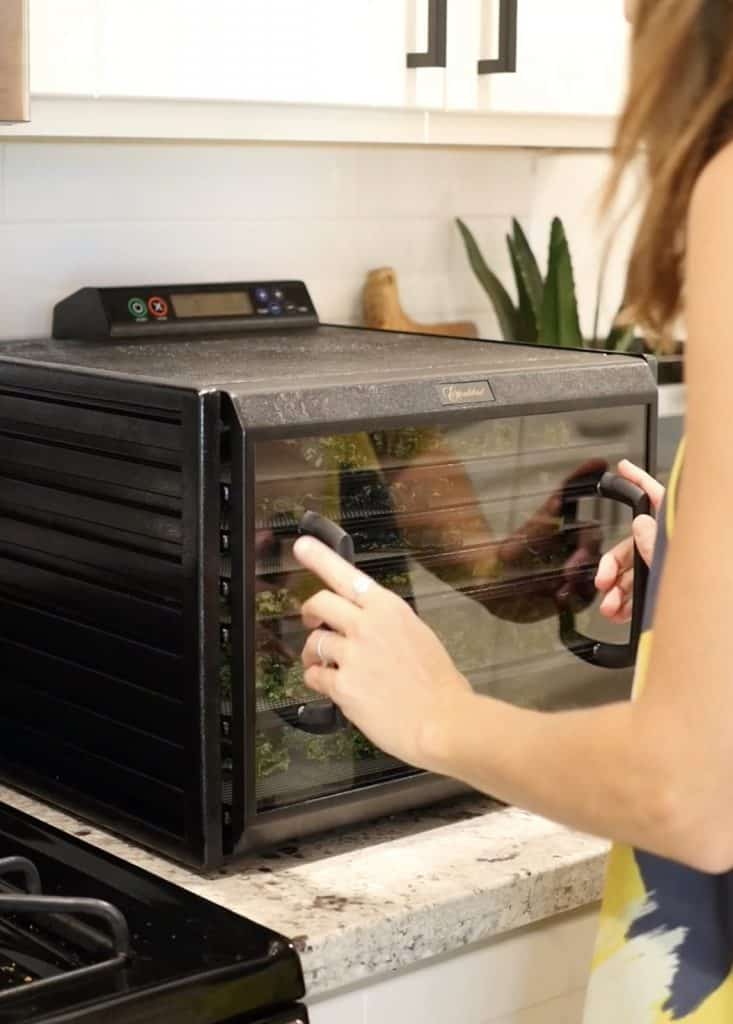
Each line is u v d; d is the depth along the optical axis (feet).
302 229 6.40
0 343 5.28
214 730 3.97
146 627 4.10
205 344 5.27
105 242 5.83
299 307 5.96
